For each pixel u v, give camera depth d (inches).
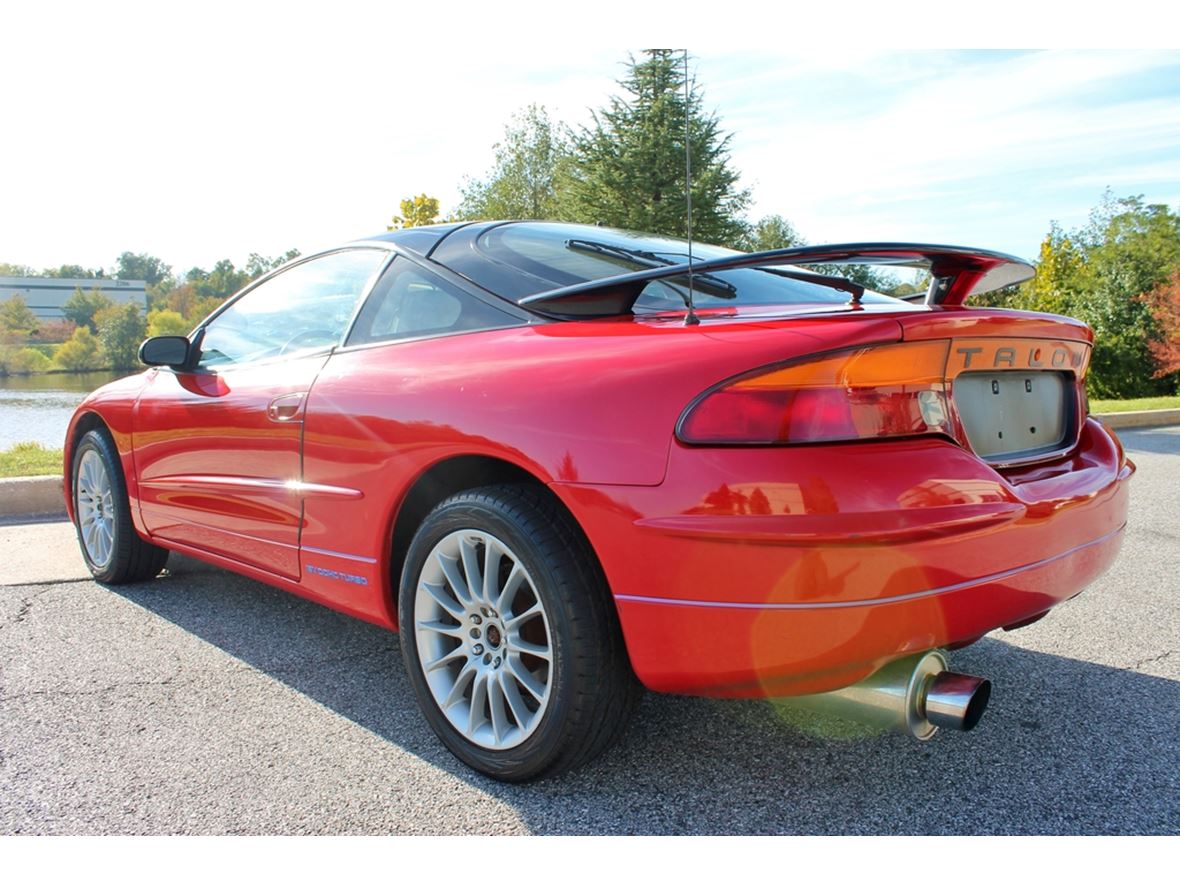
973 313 77.0
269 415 111.2
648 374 74.4
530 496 82.0
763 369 68.9
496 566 84.6
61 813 79.9
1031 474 84.4
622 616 74.3
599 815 79.3
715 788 83.8
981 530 71.0
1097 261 1235.9
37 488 220.2
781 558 66.7
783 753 91.0
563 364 81.0
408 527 98.7
